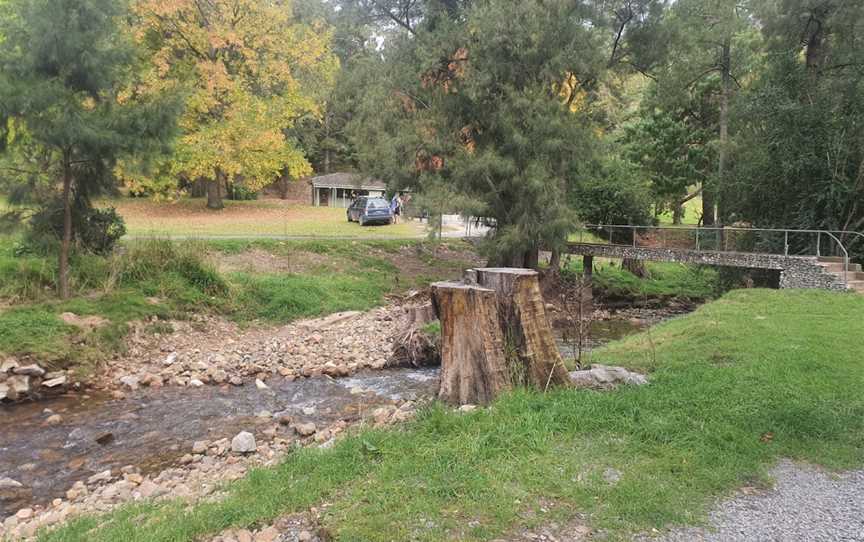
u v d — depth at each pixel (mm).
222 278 16375
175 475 6621
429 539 3709
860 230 17391
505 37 18766
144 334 12922
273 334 14828
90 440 8008
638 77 34500
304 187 62094
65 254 12977
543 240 19844
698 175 27609
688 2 22391
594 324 18609
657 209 30672
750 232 20203
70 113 11906
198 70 31844
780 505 4281
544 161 19250
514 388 6375
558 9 19125
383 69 22031
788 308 12273
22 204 12797
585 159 19969
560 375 6609
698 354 8562
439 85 20609
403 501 4168
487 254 20641
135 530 4109
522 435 5211
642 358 8633
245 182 37344
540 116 18812
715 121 28469
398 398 9906
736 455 5000
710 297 23094
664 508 4137
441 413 5684
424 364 12602
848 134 16984
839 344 8727
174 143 14117
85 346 11500
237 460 6977
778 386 6703
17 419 8914
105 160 13133
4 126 11922
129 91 14297
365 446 5160
